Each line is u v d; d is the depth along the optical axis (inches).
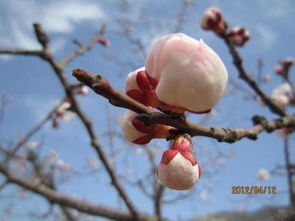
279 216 8.9
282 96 9.3
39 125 9.8
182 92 2.6
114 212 10.9
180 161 3.0
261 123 5.3
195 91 2.6
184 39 2.6
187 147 3.1
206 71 2.6
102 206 10.9
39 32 7.6
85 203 11.0
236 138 3.5
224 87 2.7
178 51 2.6
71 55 8.1
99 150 8.9
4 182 10.4
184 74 2.6
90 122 8.4
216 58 2.6
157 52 2.7
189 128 3.1
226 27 7.1
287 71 9.6
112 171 9.3
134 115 3.3
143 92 3.1
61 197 11.0
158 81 2.7
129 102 2.8
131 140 3.3
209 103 2.7
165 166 3.0
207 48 2.6
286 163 9.9
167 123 2.9
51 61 7.7
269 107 6.9
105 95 2.7
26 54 7.5
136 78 3.1
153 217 10.6
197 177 3.0
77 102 8.2
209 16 7.2
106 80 2.7
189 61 2.6
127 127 3.3
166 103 2.7
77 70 2.6
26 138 10.0
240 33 7.4
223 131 3.4
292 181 9.6
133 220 10.2
